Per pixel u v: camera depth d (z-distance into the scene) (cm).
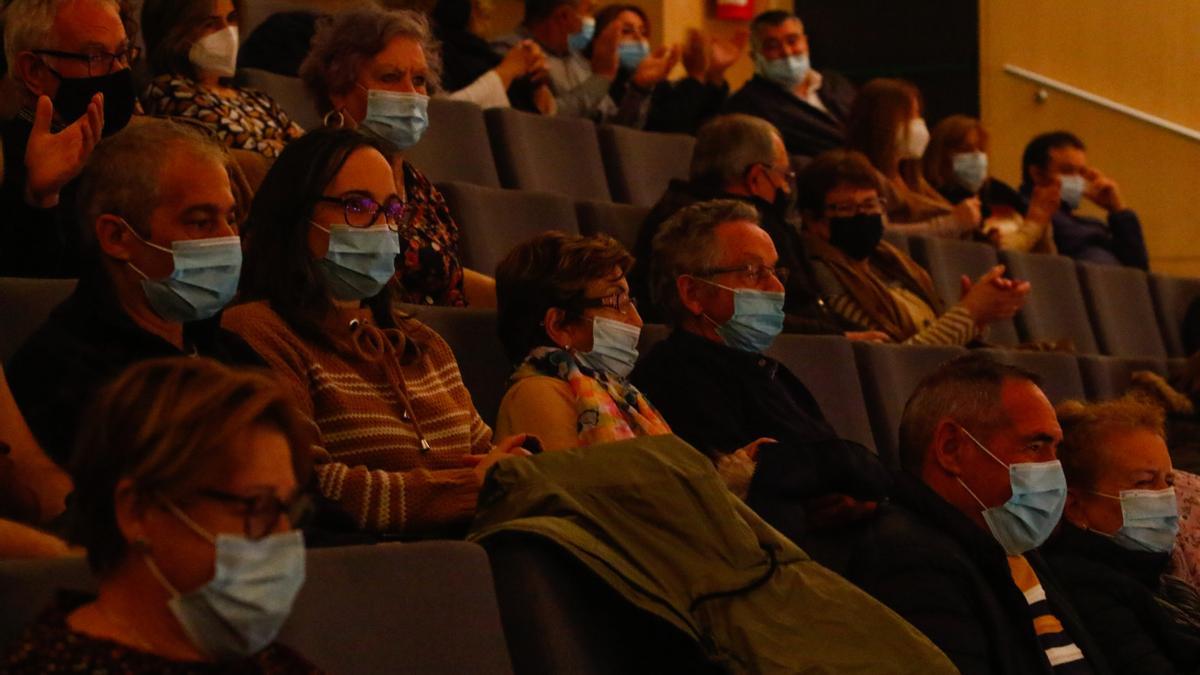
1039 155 634
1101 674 266
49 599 147
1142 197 718
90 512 136
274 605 138
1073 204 632
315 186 237
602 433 259
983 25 752
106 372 199
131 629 138
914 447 274
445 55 496
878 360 355
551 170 461
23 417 197
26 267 249
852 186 420
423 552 181
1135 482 305
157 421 135
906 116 535
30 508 187
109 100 270
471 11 511
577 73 553
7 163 257
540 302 275
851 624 209
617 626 200
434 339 257
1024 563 273
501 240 370
